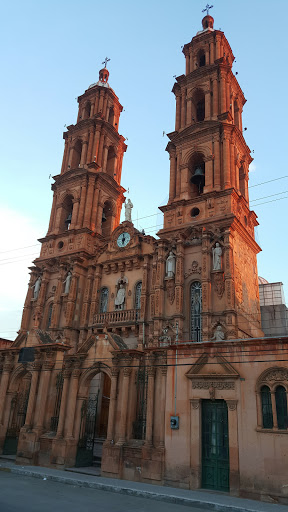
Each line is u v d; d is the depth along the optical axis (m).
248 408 19.80
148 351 24.52
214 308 30.14
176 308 31.33
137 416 25.02
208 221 33.09
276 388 19.56
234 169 36.06
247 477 18.72
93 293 38.19
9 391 31.53
